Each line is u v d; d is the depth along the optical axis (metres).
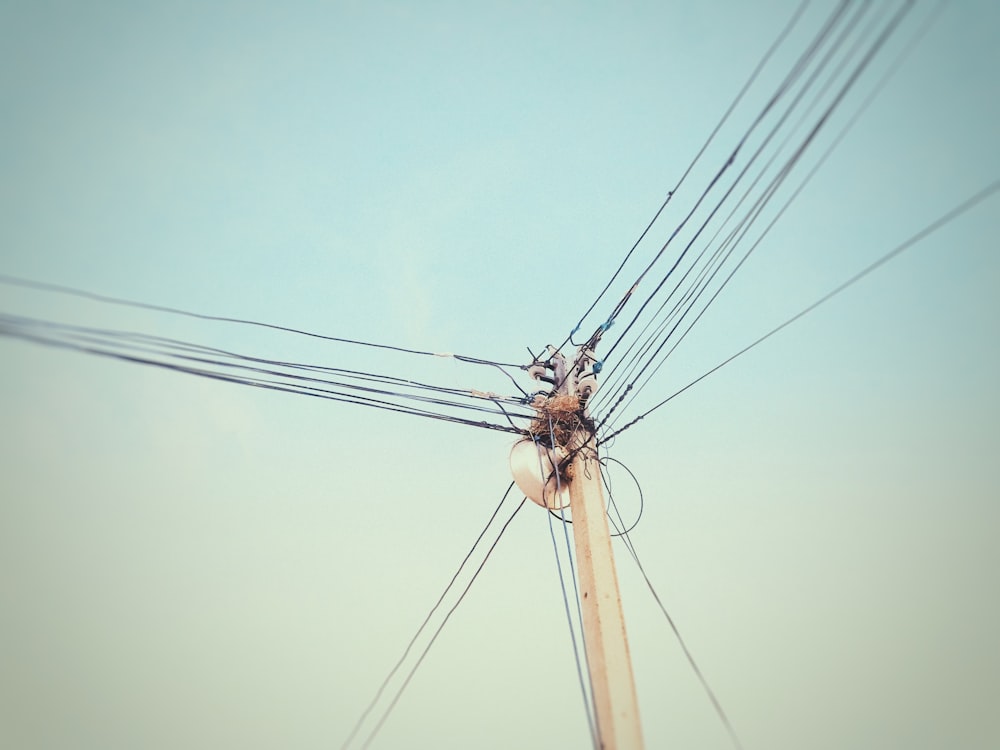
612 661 7.34
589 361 9.07
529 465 8.59
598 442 8.86
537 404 8.85
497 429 8.98
